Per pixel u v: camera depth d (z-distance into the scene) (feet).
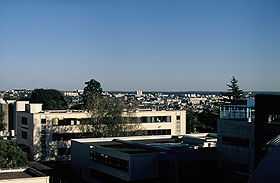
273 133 147.23
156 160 175.63
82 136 317.42
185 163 174.09
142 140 240.94
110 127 303.68
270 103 148.77
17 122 354.74
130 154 173.68
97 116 306.14
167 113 361.30
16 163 223.51
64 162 251.60
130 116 319.68
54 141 324.60
